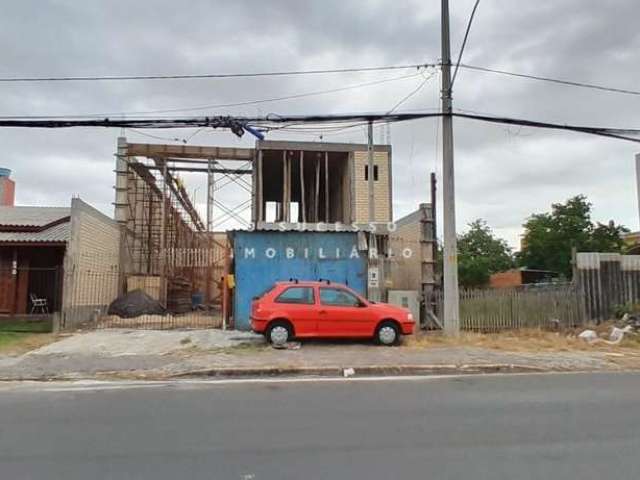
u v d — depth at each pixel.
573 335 16.08
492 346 13.82
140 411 7.61
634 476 5.00
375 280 18.16
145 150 25.61
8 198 32.75
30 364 11.41
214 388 9.35
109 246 23.80
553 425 6.80
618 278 17.89
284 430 6.56
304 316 13.74
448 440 6.14
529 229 46.81
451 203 15.15
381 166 25.11
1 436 6.36
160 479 4.94
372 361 11.64
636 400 8.34
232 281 17.80
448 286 15.10
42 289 21.25
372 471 5.12
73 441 6.14
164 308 23.50
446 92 14.96
